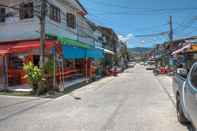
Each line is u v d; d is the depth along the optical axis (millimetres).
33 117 9430
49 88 16156
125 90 17422
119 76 34500
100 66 35188
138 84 21828
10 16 21969
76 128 7746
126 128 7633
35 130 7625
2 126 8203
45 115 9727
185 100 6875
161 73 37688
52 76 16672
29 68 15703
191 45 22984
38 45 17203
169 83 22594
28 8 21406
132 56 176000
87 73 27203
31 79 15539
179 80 8039
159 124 8016
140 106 11180
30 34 21328
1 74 19094
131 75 36688
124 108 10781
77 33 30000
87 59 27000
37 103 12617
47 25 21375
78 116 9414
